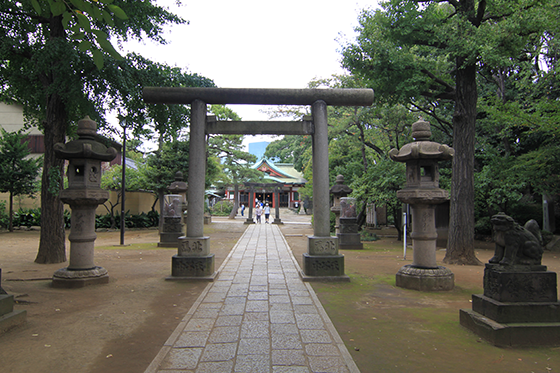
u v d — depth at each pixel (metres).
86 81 9.18
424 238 7.07
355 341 4.21
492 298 4.43
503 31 9.39
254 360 3.65
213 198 50.72
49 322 4.81
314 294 6.42
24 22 10.12
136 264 9.62
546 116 12.18
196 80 10.69
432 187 7.17
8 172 18.50
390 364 3.60
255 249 13.32
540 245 4.41
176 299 6.06
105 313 5.23
